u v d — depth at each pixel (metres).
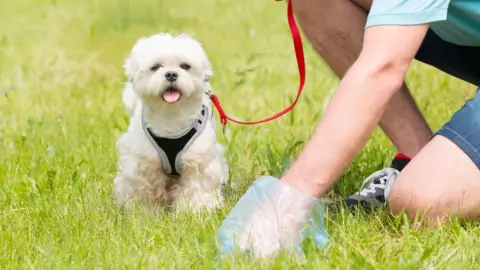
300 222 3.10
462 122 3.39
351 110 3.05
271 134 5.33
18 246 3.41
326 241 3.20
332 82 6.82
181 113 3.96
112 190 4.21
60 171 4.48
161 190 4.14
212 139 4.05
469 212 3.41
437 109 5.67
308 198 3.10
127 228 3.59
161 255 3.23
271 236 3.09
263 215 3.12
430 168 3.38
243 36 9.40
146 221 3.69
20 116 6.16
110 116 5.87
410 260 3.04
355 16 4.09
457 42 3.83
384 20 3.09
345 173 4.22
